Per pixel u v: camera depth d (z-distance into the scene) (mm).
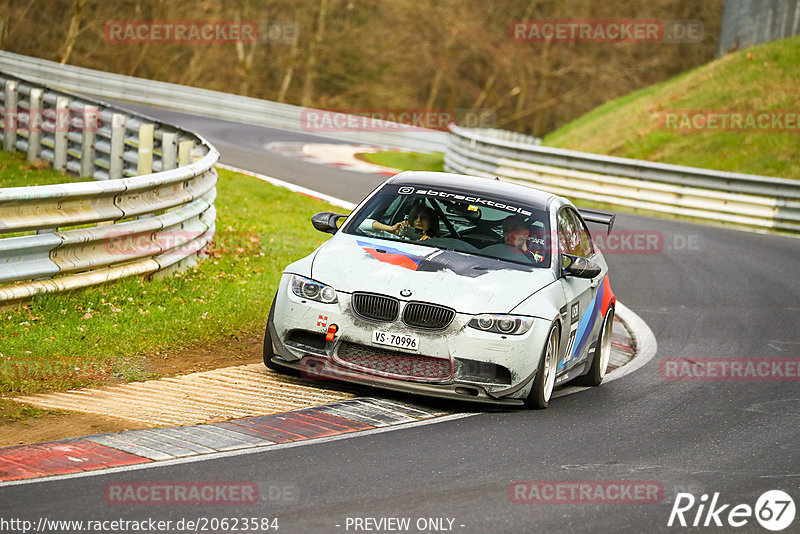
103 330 19969
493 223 20188
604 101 156625
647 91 101938
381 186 21281
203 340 21328
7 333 18828
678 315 30906
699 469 15367
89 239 21484
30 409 15711
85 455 13664
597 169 59625
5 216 19594
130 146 38094
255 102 95312
